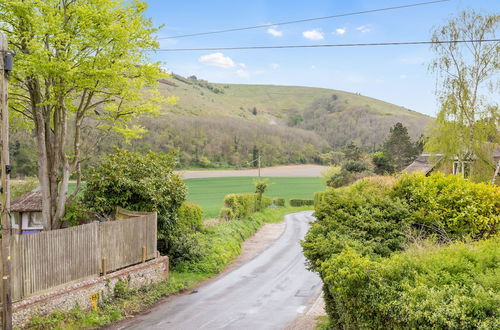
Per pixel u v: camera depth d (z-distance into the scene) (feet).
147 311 48.26
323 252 36.40
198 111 588.91
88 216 63.98
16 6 48.78
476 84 95.30
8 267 34.99
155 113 66.90
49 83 56.03
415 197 44.14
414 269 25.58
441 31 96.37
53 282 41.70
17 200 75.51
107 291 48.29
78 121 61.67
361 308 26.05
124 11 58.03
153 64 60.75
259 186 176.55
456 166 105.29
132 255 54.39
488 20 92.94
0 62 34.65
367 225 39.29
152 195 64.23
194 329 41.39
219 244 82.17
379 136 526.16
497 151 104.58
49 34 50.75
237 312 47.32
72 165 62.03
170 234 68.33
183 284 59.82
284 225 143.64
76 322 41.68
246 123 495.00
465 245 29.43
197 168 367.25
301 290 58.13
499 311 19.07
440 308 20.34
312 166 420.77
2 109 34.86
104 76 54.49
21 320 37.52
